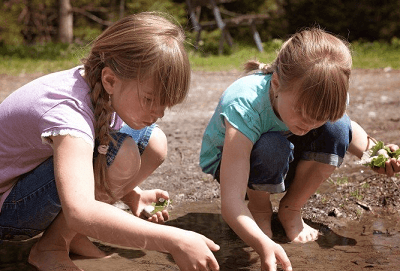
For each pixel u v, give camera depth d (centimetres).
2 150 216
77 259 233
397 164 242
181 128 526
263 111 234
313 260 233
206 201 317
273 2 2053
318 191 325
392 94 733
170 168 379
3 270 221
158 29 193
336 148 254
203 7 2014
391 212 296
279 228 275
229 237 262
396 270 221
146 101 191
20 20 1956
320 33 222
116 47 192
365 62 1155
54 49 1421
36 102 203
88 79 203
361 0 1694
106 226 179
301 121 211
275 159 237
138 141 246
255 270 224
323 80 201
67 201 182
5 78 903
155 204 306
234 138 228
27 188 214
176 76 189
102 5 2022
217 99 719
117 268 224
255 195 263
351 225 279
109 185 215
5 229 226
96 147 209
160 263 230
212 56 1414
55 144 190
